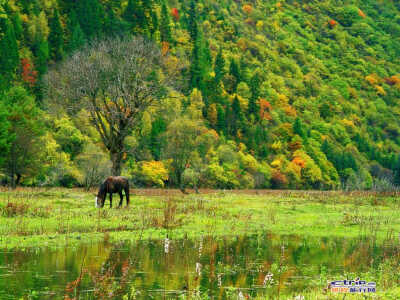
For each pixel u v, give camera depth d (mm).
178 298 20328
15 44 174000
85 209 48938
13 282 22375
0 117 77875
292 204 62594
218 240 35875
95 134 125812
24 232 35188
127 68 74875
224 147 146500
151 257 28422
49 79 89250
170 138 95000
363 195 76750
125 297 20062
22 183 101750
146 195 70000
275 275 25156
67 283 22375
